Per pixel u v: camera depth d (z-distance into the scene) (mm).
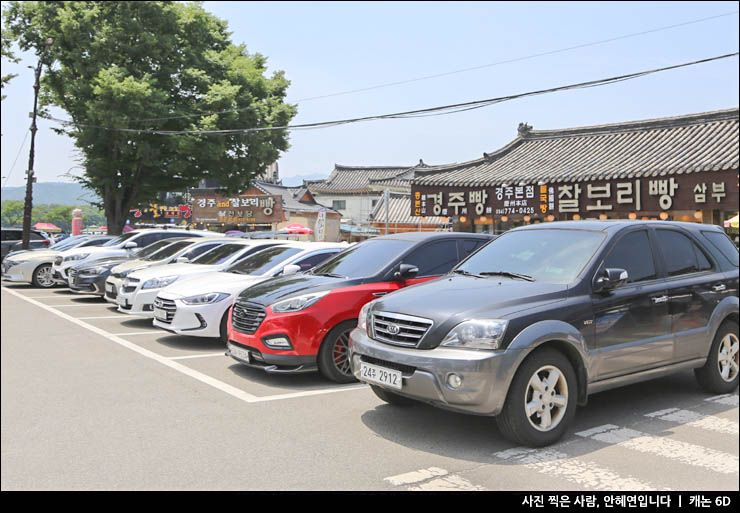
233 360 7703
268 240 10906
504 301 4539
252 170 26391
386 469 4051
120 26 24172
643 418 5172
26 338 9328
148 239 15938
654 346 5152
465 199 21594
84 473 3992
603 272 4980
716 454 4316
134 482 3846
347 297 6414
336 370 6375
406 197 45406
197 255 12109
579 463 4148
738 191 16062
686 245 5855
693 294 5543
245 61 26859
